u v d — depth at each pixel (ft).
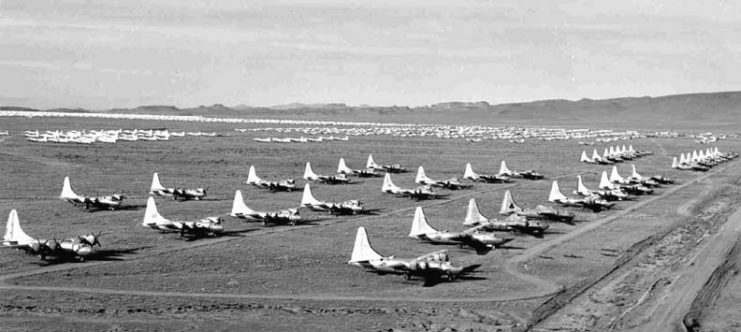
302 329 149.89
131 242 227.20
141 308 160.04
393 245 234.79
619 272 206.59
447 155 620.08
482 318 160.66
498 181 424.05
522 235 259.39
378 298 174.50
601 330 152.35
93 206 289.94
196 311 159.74
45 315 152.66
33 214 273.95
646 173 506.07
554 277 198.90
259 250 221.05
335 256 216.54
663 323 156.66
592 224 288.92
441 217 294.05
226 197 332.19
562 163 565.12
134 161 489.26
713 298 177.78
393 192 353.92
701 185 440.04
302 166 492.13
